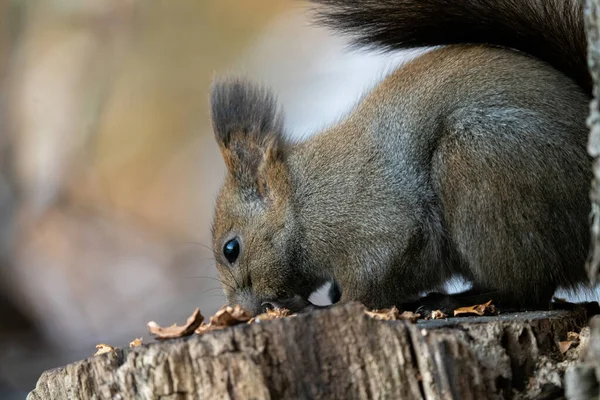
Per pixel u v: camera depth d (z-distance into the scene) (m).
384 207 10.27
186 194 28.88
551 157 9.30
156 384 7.02
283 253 10.82
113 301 24.42
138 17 28.34
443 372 6.92
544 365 7.50
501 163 9.45
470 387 7.06
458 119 9.82
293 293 10.99
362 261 10.41
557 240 9.29
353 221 10.43
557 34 10.10
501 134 9.52
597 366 6.65
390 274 10.30
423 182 10.11
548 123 9.41
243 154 11.26
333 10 11.03
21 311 21.83
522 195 9.34
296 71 26.67
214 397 6.90
